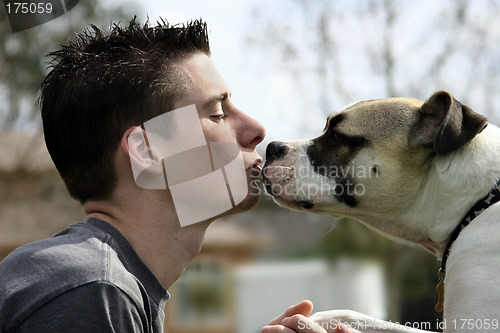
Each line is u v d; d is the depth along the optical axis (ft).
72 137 7.05
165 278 7.22
